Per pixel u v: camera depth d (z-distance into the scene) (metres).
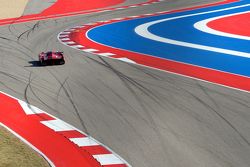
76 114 30.31
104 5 92.12
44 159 23.00
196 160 22.55
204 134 25.97
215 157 22.84
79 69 42.88
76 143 25.31
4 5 88.56
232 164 22.03
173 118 28.77
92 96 34.16
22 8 87.50
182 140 25.17
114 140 25.59
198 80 38.03
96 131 27.11
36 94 35.22
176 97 33.19
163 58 47.59
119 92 34.91
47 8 88.69
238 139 25.14
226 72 40.91
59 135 26.64
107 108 31.27
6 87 37.41
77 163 22.61
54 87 36.94
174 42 56.59
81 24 71.88
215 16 76.44
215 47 52.88
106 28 67.69
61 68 43.53
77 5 92.12
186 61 45.97
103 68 43.12
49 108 31.77
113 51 51.72
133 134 26.36
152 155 23.36
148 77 39.34
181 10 83.94
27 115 30.44
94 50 52.38
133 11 84.19
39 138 26.25
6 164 21.78
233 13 78.94
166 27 67.62
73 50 52.53
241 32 61.97
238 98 32.62
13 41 58.69
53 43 57.16
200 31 63.78
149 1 96.31
